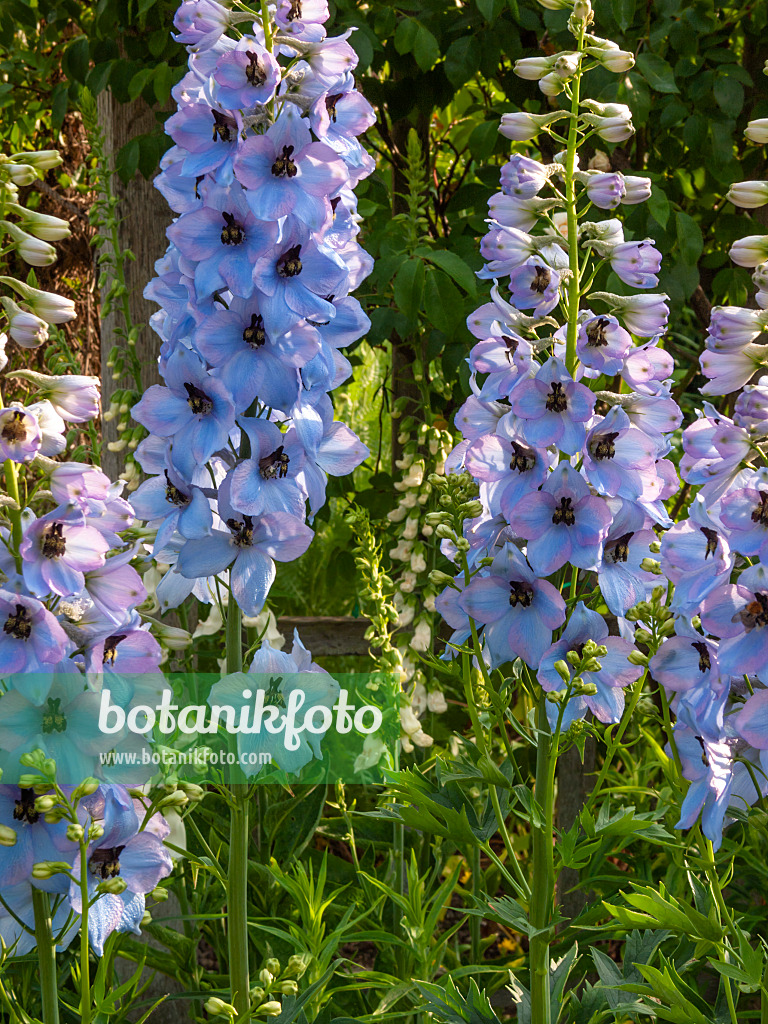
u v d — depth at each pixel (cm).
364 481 319
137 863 175
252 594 177
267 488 177
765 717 169
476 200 227
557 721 177
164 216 223
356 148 180
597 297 182
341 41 177
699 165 239
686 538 175
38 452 173
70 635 173
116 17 221
